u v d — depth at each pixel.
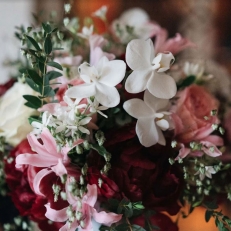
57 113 0.44
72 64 0.56
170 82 0.46
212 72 0.70
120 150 0.47
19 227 0.61
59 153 0.45
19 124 0.53
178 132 0.49
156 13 0.78
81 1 0.79
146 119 0.46
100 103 0.45
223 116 0.60
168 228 0.53
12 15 0.85
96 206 0.48
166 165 0.49
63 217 0.45
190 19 0.77
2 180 0.57
